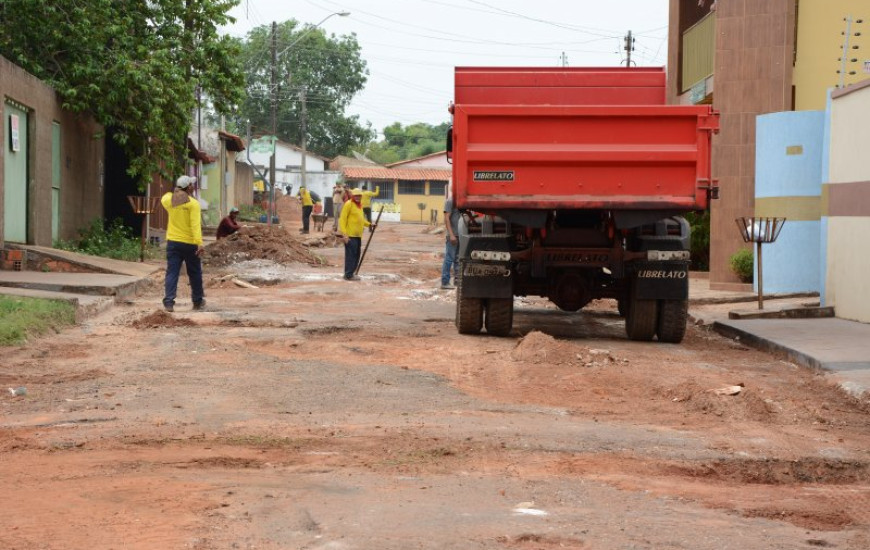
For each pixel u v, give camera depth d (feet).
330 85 346.54
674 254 41.88
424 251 118.01
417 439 23.29
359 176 293.02
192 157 137.80
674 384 31.42
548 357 35.76
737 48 68.80
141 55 83.66
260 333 42.32
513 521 16.69
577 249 41.93
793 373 35.55
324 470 20.20
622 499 18.52
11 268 62.75
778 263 63.00
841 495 19.45
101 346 38.09
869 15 67.82
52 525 15.90
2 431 23.59
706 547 15.55
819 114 61.05
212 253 85.25
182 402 27.50
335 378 31.83
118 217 94.84
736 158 68.85
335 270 83.76
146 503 17.30
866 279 47.62
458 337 42.88
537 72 44.19
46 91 73.26
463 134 40.52
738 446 23.45
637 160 40.27
